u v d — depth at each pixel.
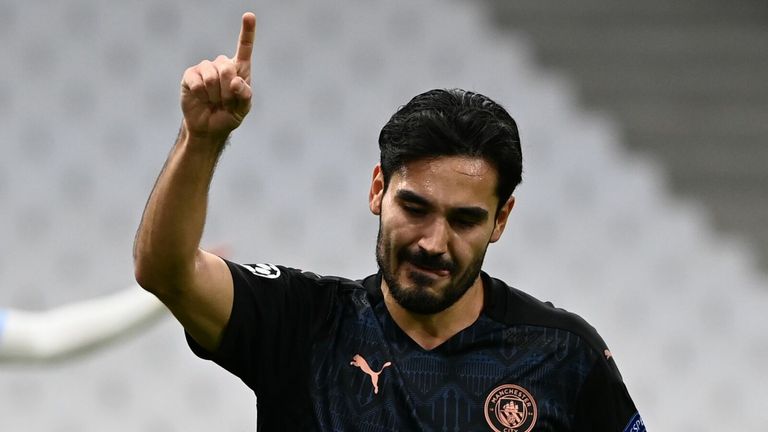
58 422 20.25
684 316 22.59
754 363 22.28
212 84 5.44
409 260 5.91
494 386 6.31
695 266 23.16
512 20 26.02
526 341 6.46
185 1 24.44
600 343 6.59
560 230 23.31
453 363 6.35
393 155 5.91
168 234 5.74
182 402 20.48
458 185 5.81
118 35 24.08
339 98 24.06
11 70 23.55
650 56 26.05
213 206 22.27
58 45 23.84
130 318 10.37
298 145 23.31
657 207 23.88
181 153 5.68
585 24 26.30
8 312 10.26
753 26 26.67
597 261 23.02
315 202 22.67
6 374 20.23
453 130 5.81
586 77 25.55
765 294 22.91
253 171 22.83
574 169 24.25
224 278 6.19
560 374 6.40
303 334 6.38
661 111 25.27
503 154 5.91
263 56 24.28
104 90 23.52
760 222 23.83
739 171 24.61
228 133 5.65
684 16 26.69
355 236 22.41
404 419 6.19
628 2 26.67
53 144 22.83
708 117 25.28
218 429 20.52
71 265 21.75
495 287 6.63
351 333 6.42
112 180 22.56
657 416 21.78
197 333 6.21
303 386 6.28
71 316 10.34
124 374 20.47
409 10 25.22
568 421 6.37
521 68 25.34
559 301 22.59
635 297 22.77
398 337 6.39
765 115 25.45
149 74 23.80
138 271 5.95
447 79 24.86
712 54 26.23
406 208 5.88
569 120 24.91
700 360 22.25
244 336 6.23
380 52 24.75
